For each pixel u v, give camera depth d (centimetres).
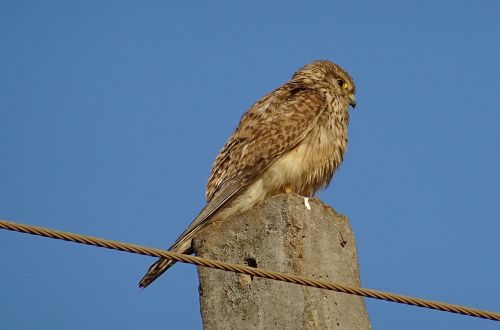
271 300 1170
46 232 871
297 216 1192
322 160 1527
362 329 1191
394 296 960
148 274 1309
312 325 1134
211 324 1205
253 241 1202
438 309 959
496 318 962
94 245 891
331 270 1196
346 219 1248
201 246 1234
